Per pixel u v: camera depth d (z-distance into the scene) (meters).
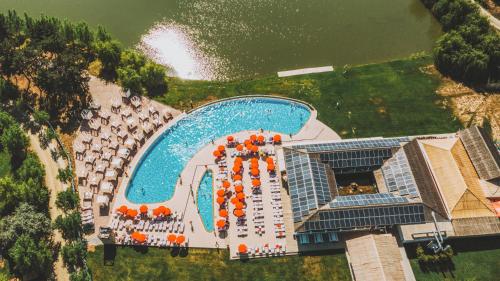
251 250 71.12
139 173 80.69
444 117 88.06
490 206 71.62
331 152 77.69
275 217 74.50
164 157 82.62
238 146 81.00
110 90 92.12
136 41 104.75
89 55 99.19
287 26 107.38
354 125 87.00
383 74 96.06
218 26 107.31
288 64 99.88
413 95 91.88
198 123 87.56
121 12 111.25
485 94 91.44
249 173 79.75
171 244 71.69
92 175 79.44
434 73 95.75
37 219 70.31
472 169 75.56
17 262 65.50
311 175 74.19
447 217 70.75
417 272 68.88
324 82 94.75
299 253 71.25
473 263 69.69
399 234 71.12
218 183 78.38
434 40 104.38
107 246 71.81
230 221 74.12
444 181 73.88
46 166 80.62
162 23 108.44
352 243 69.81
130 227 73.06
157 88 93.38
